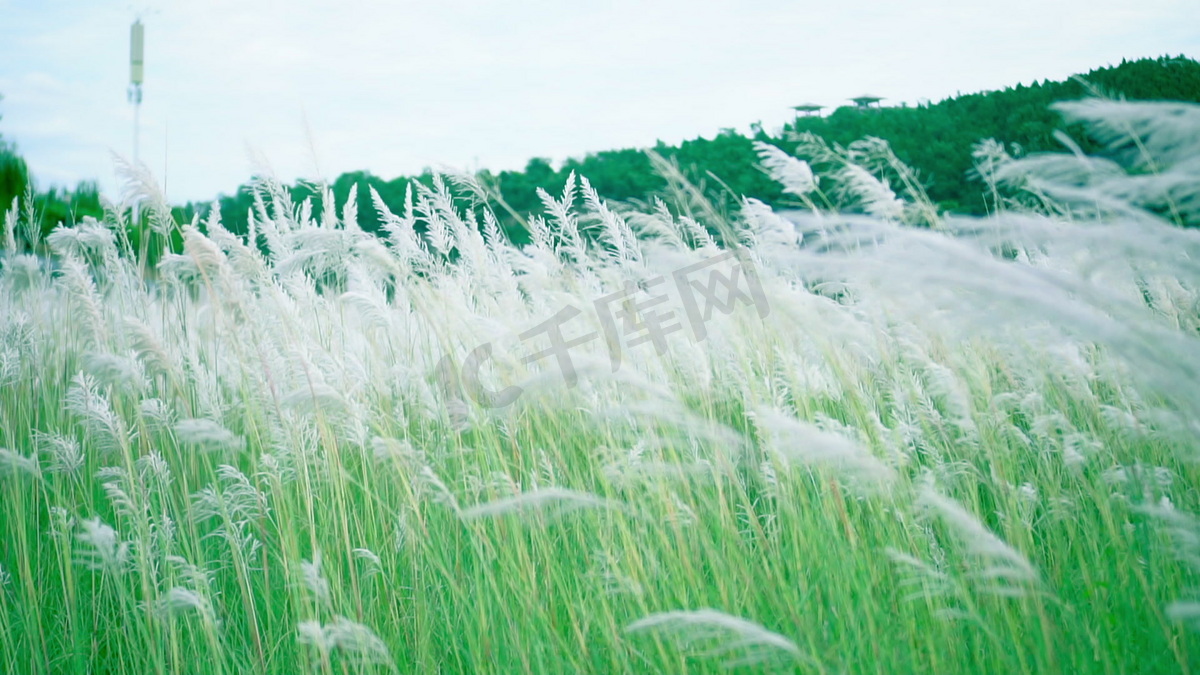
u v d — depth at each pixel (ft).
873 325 11.01
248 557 10.46
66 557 9.50
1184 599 7.74
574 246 12.67
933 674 7.15
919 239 7.75
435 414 11.60
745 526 10.03
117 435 9.95
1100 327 6.40
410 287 11.41
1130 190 8.63
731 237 11.98
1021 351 10.47
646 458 10.07
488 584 9.05
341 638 8.07
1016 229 8.71
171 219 12.12
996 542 6.88
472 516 9.37
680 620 7.48
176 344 13.62
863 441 9.34
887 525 8.74
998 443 10.05
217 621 9.08
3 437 12.60
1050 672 6.89
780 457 9.36
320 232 11.39
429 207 12.86
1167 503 8.39
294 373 10.64
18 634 9.86
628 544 8.75
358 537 10.74
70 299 13.25
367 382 12.07
